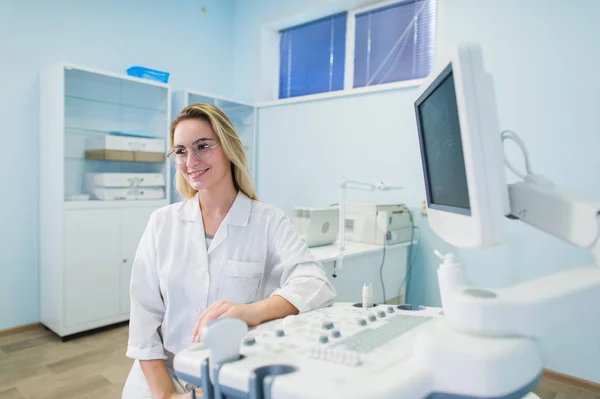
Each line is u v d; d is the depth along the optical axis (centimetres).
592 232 59
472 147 56
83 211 288
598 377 231
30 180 302
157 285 123
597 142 227
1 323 294
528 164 74
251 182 132
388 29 339
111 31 341
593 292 63
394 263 284
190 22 399
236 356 66
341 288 239
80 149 316
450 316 63
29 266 305
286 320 84
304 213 259
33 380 228
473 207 57
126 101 340
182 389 113
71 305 284
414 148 299
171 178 344
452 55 58
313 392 54
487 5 263
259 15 412
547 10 241
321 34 387
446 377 58
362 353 66
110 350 269
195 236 122
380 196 319
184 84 397
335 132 346
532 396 81
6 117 289
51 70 284
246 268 120
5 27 286
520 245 254
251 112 411
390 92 311
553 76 240
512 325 59
